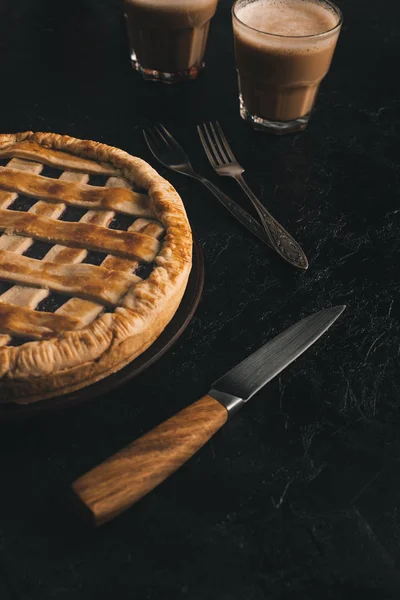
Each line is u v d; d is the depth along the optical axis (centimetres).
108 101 87
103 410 63
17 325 61
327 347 68
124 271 65
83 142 73
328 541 58
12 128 83
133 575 57
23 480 60
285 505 60
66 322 62
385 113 87
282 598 56
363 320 69
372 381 66
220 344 68
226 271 72
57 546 58
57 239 66
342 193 79
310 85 81
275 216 77
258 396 65
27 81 89
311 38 77
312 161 82
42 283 63
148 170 71
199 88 89
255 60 79
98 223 67
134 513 59
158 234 67
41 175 71
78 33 95
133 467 57
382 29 98
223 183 79
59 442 62
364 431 63
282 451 62
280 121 84
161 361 66
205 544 58
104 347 61
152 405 64
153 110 86
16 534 58
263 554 58
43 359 60
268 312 70
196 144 83
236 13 80
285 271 73
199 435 59
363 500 60
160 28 85
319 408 64
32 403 61
